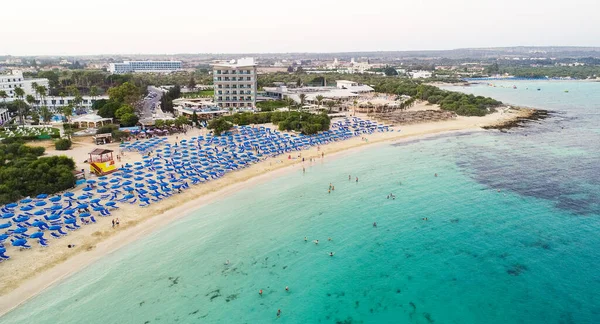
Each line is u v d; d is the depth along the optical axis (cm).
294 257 5500
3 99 15838
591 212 6838
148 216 6462
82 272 4909
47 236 5578
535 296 4666
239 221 6538
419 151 10912
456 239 6000
